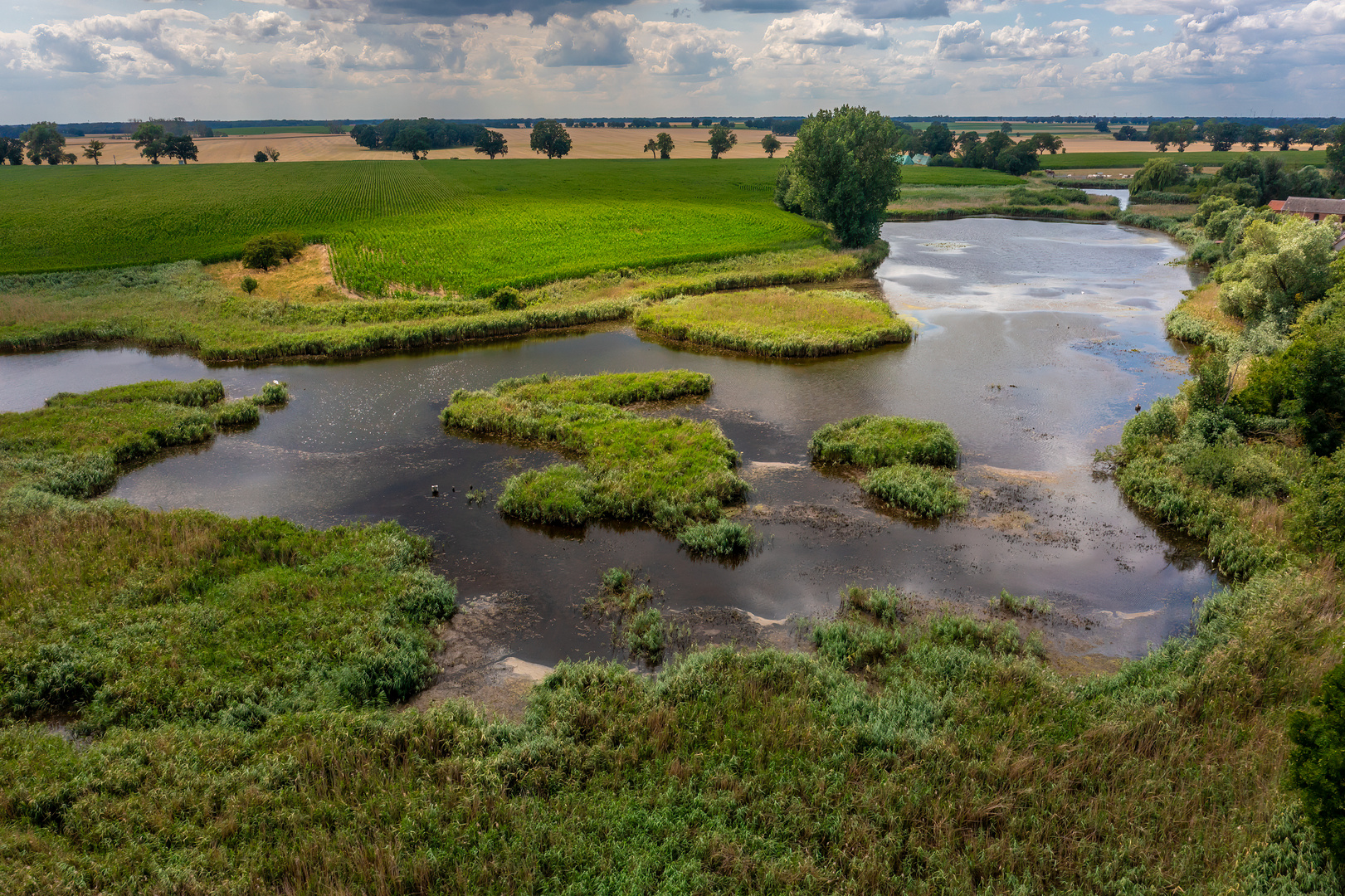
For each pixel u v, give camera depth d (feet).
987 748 43.73
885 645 55.42
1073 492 83.92
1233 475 76.79
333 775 41.96
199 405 112.57
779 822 38.22
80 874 34.04
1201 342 139.54
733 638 58.75
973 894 34.32
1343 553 59.93
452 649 57.11
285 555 67.26
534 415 104.63
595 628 60.18
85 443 93.09
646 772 42.19
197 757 42.73
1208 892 33.71
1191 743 42.78
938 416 106.42
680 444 92.99
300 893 33.76
